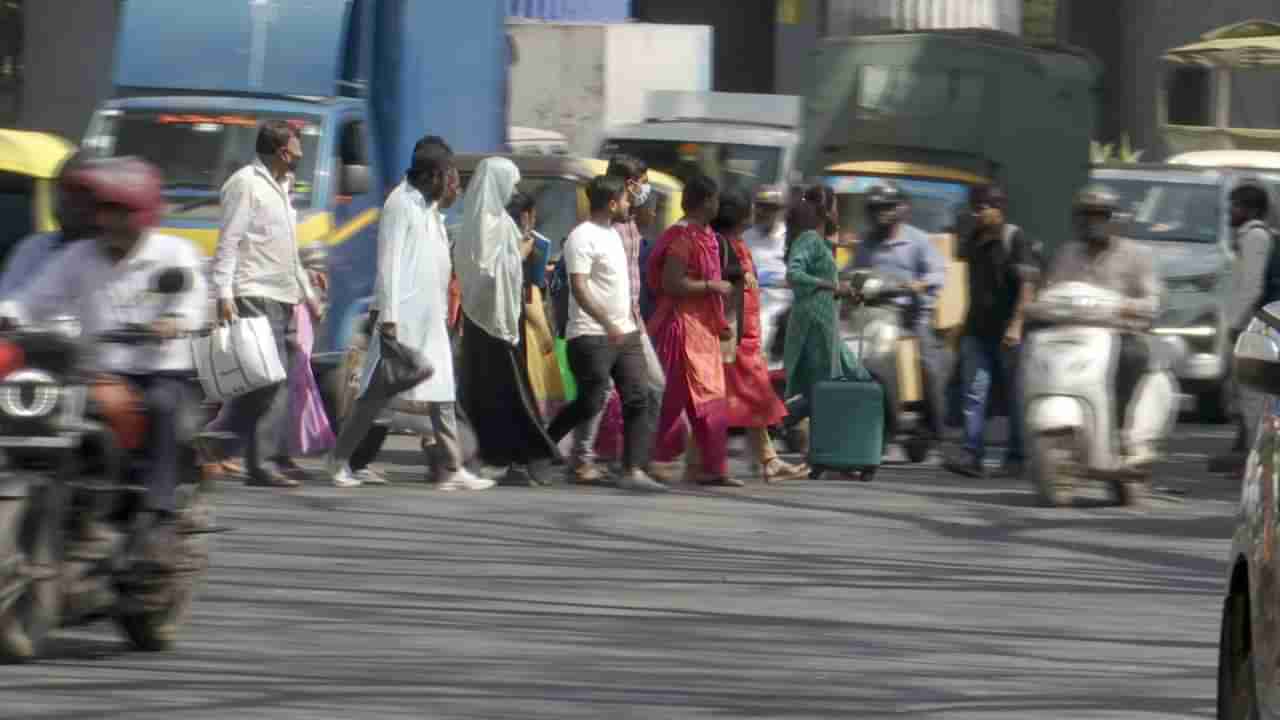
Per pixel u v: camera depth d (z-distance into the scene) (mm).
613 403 28984
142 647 16047
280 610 18141
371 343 26953
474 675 15391
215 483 27016
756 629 17703
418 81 36281
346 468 27406
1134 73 80125
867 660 16391
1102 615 18969
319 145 33000
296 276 27250
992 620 18516
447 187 26812
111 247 15719
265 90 33969
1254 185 30781
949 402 34875
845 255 38219
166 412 15516
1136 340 27203
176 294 15578
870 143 42781
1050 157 42469
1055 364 26984
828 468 29766
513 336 27469
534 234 29734
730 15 82688
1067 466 26953
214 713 13945
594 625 17719
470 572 20469
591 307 27188
